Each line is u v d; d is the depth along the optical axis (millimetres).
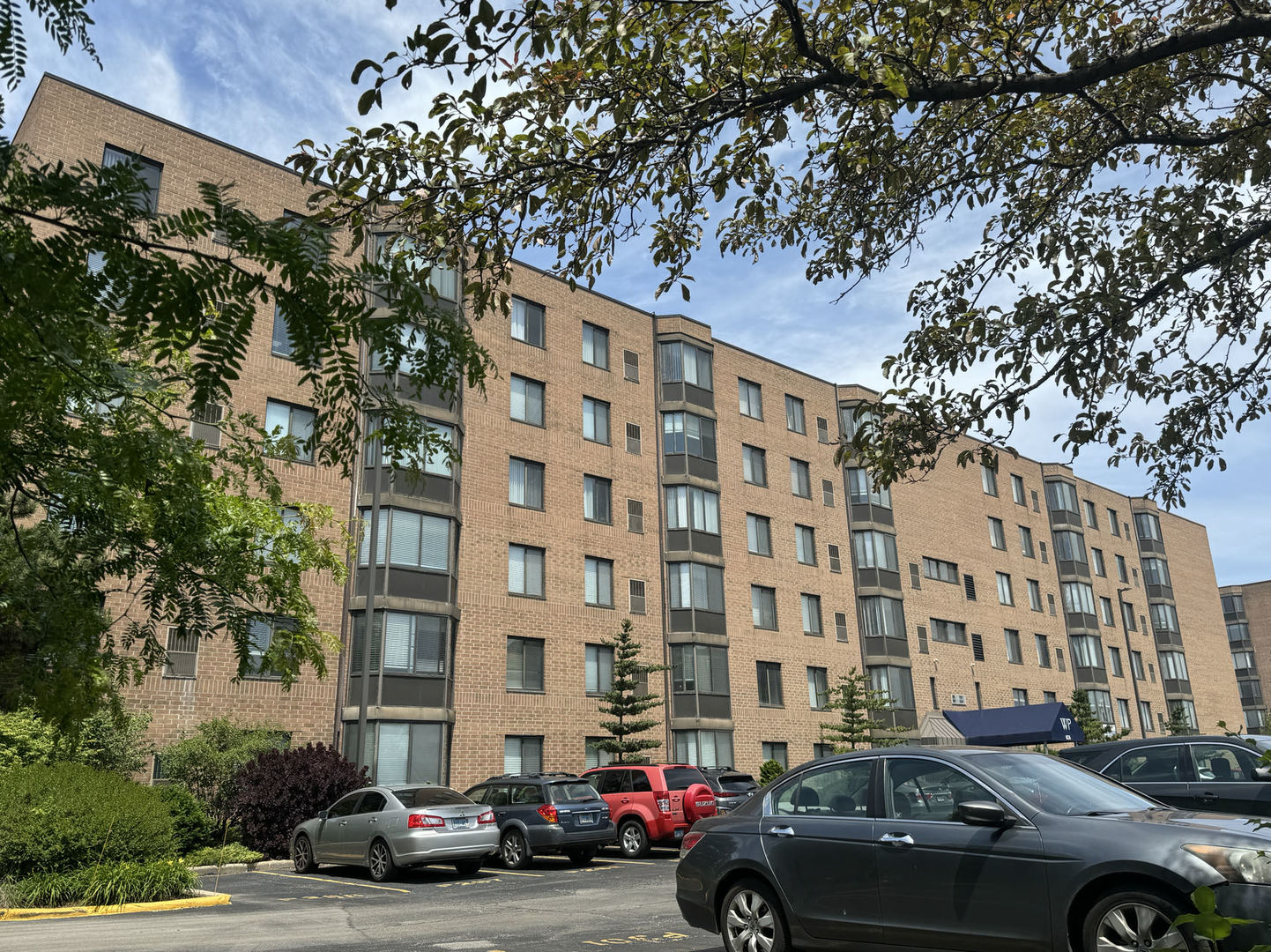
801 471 37406
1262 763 4434
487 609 26234
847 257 8531
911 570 40031
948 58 6586
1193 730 51094
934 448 8516
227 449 7062
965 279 8773
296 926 10508
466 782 24531
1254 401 8344
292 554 8898
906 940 6172
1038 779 6492
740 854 7160
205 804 19234
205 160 23438
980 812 5988
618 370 32406
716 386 35094
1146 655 55531
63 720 5164
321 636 12141
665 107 6426
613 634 29406
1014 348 8164
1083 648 49000
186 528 5832
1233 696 61875
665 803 19203
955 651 40969
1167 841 5379
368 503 24141
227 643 21234
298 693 22141
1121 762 10828
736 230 8852
